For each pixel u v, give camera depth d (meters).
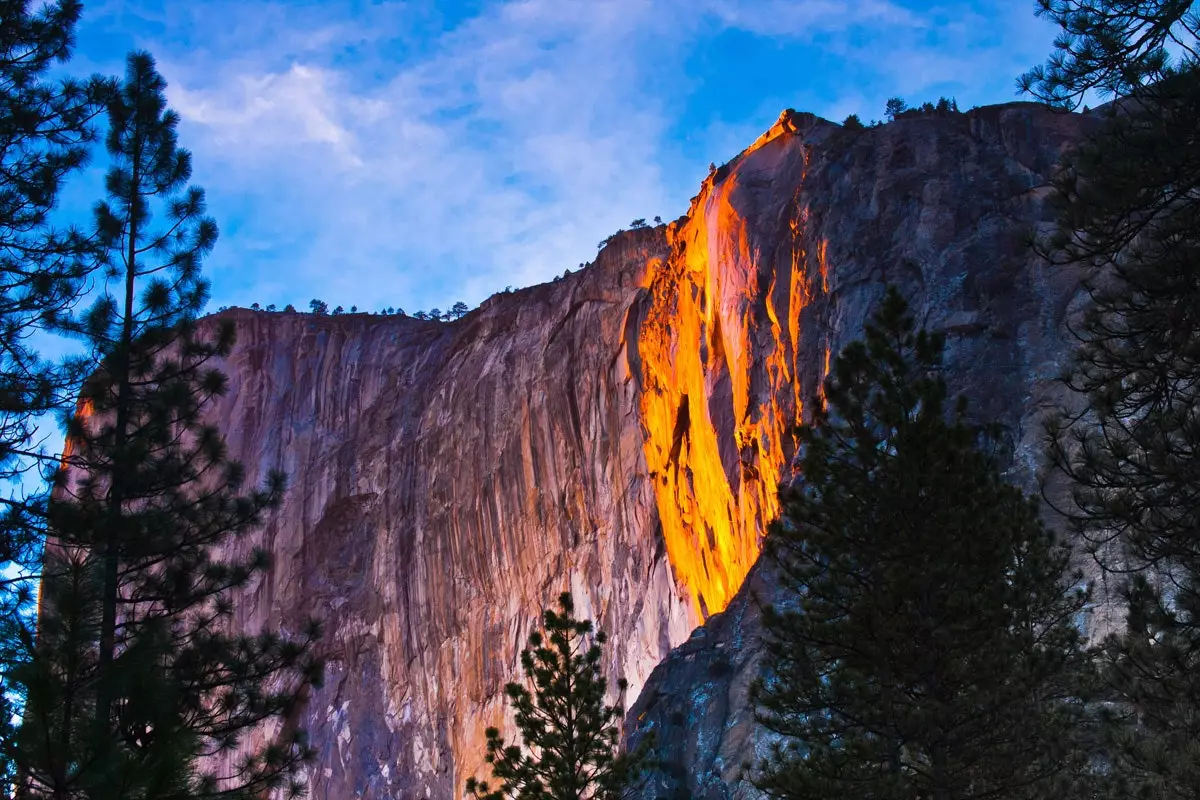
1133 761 16.69
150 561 22.41
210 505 23.45
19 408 21.64
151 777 15.20
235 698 21.80
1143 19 17.33
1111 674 16.92
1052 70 17.66
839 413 22.28
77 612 15.73
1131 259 17.03
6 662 15.16
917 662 20.27
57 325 22.91
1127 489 16.36
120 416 22.94
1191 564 16.09
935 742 19.61
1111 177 16.67
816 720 21.50
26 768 14.51
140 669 16.28
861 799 20.16
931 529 20.75
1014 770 20.27
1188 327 16.33
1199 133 16.47
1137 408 16.89
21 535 20.23
